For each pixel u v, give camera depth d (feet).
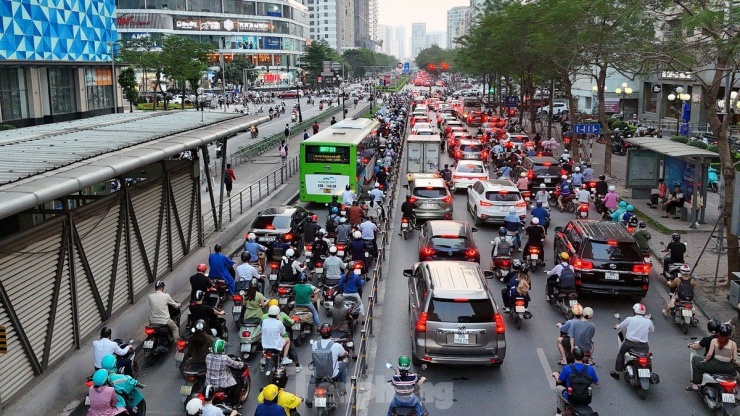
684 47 61.05
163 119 70.64
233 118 73.97
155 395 37.47
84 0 162.20
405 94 414.00
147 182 53.67
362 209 74.59
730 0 54.65
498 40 154.10
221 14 448.24
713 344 35.42
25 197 30.27
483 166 105.81
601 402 36.65
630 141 92.22
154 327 41.70
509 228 66.64
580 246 52.70
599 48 89.86
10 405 33.14
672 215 83.35
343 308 41.60
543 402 36.50
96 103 170.71
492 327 38.29
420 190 78.69
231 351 43.65
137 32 413.80
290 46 509.76
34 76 142.20
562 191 91.66
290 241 64.80
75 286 40.50
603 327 48.29
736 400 34.83
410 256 68.03
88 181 35.86
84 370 39.58
